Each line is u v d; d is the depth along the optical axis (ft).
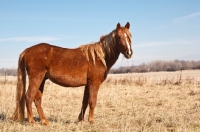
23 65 25.22
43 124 24.80
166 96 46.70
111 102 41.09
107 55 25.72
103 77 25.41
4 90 52.95
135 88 59.21
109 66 26.14
